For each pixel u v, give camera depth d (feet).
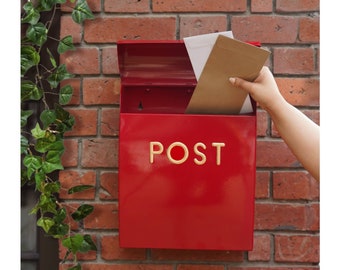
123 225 4.19
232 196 4.12
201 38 3.95
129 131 4.12
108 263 4.74
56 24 4.80
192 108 4.16
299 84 4.61
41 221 4.55
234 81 3.93
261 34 4.62
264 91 3.96
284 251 4.63
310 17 4.60
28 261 4.95
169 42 4.04
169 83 4.35
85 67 4.72
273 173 4.64
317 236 4.61
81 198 4.74
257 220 4.64
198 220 4.16
